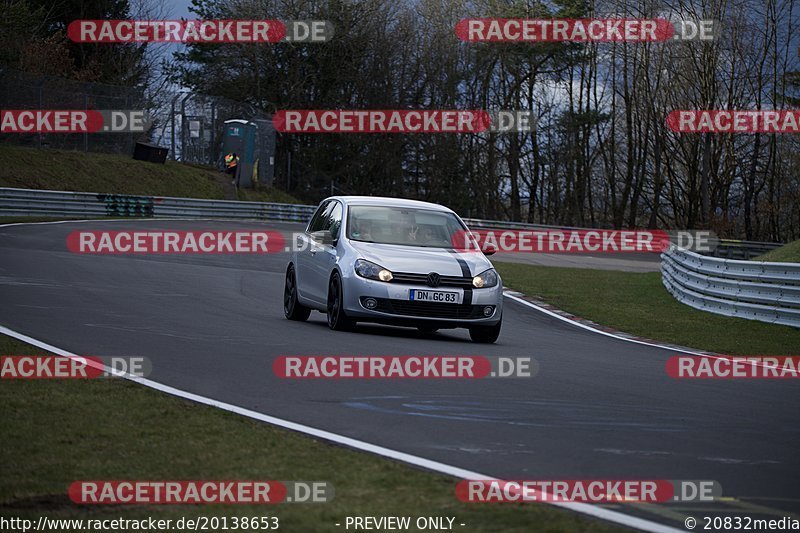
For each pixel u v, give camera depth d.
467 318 43.12
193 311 48.53
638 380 34.78
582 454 21.19
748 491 18.53
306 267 48.16
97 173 162.38
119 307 47.47
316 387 28.70
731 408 29.41
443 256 44.31
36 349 32.62
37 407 23.56
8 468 18.14
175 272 71.62
